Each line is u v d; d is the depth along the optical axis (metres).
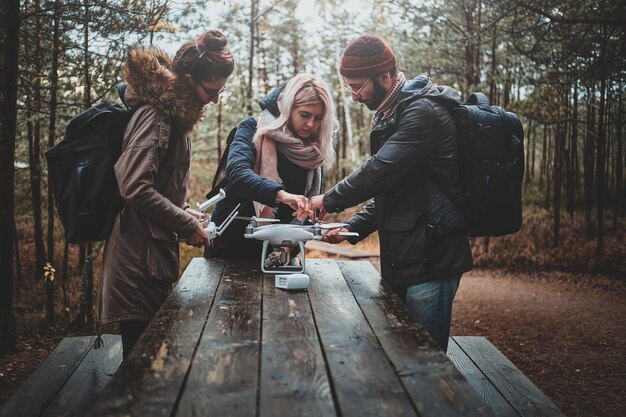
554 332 6.72
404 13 10.43
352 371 1.59
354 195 2.64
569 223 12.07
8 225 5.01
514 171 2.66
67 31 5.64
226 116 11.52
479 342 3.99
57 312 6.95
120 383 1.49
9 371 4.68
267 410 1.34
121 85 2.70
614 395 4.66
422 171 2.66
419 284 2.67
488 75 10.84
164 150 2.53
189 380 1.52
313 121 2.94
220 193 2.82
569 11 6.54
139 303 2.58
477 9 10.12
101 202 2.53
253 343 1.83
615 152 13.56
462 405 1.38
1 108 4.90
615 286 9.00
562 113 10.18
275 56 20.89
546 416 2.86
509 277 10.20
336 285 2.72
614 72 7.23
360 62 2.63
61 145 2.53
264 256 2.94
